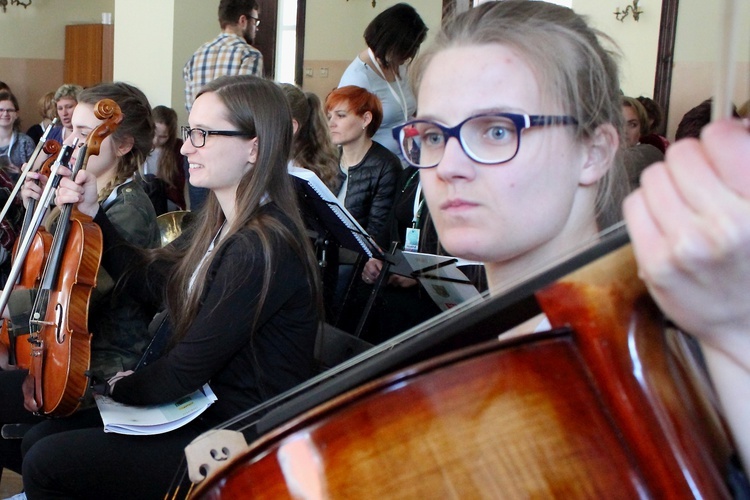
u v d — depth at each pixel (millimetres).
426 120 947
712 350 519
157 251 2338
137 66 6391
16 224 3080
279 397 1256
